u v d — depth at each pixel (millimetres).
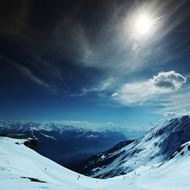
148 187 64625
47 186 35125
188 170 85750
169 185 64812
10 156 71812
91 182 85062
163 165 125250
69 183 67062
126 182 84312
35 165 72500
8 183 34062
